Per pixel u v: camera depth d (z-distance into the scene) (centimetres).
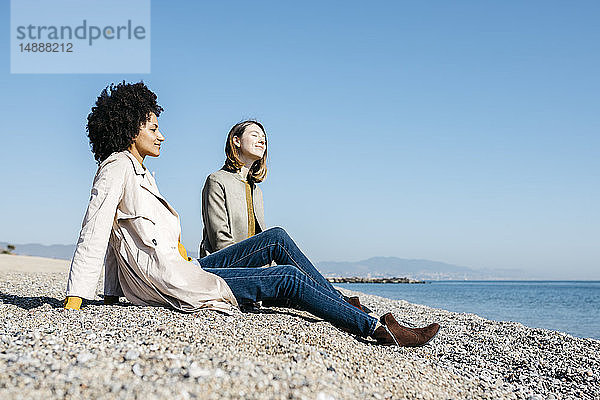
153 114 442
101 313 394
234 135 550
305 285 420
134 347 308
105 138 429
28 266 1320
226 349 329
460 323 851
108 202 405
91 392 237
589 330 1188
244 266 467
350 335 433
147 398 232
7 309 443
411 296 2633
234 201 528
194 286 409
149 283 413
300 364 315
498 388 393
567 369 515
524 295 3575
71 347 305
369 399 289
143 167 439
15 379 243
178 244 445
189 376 265
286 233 467
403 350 432
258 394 254
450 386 364
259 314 441
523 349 617
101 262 409
